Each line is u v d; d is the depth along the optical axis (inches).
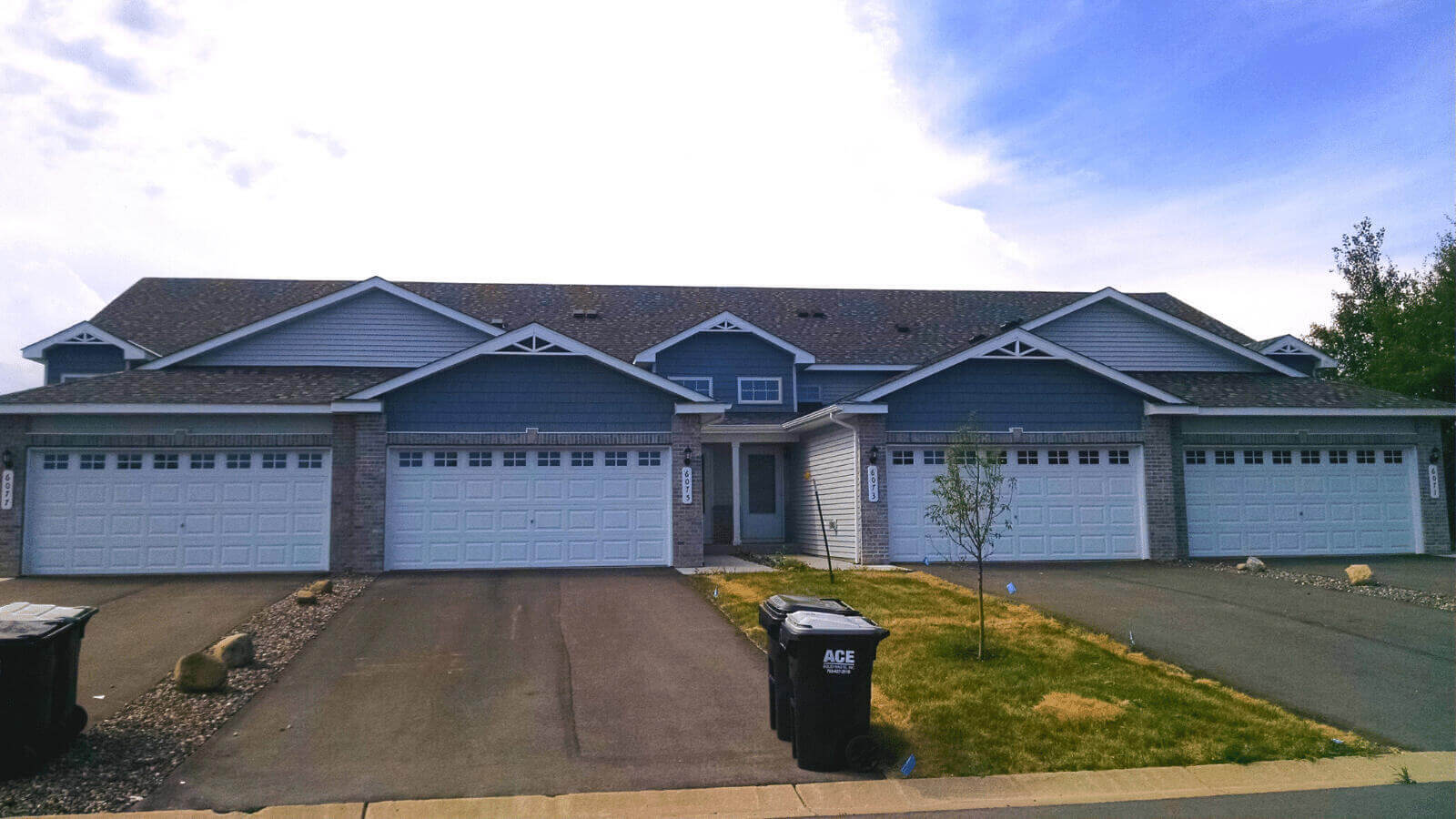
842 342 964.0
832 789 275.3
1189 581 614.5
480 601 538.9
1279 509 764.6
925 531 730.8
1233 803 266.1
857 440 731.4
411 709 343.3
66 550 636.7
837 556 781.3
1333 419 775.1
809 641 289.3
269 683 372.8
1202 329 883.4
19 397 634.8
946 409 740.7
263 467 660.7
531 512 687.7
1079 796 271.1
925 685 364.8
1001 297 1115.9
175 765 285.6
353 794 266.5
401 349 800.9
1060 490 741.9
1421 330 1074.1
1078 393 751.7
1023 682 368.8
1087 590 573.6
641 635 454.9
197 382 697.6
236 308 925.8
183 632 454.0
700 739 315.6
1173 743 308.7
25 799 257.6
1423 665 400.2
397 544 669.9
